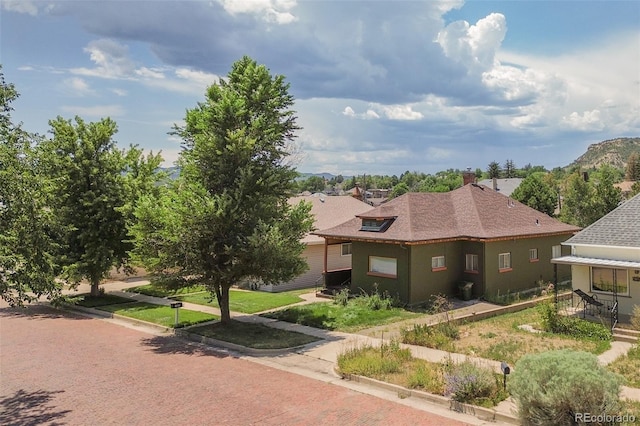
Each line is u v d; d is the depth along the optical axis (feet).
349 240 81.15
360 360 41.93
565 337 52.60
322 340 53.52
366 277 77.61
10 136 38.58
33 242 38.91
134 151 86.94
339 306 70.85
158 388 38.42
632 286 61.11
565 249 93.66
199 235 55.31
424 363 41.78
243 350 50.42
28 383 40.22
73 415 33.19
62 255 76.69
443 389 35.32
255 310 70.95
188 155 59.31
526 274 83.56
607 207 131.85
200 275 59.47
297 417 32.19
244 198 57.88
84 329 62.69
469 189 89.20
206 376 41.50
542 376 29.04
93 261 77.77
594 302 60.13
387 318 63.98
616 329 52.75
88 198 78.28
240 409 33.73
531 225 87.10
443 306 68.13
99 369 43.93
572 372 27.84
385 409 33.50
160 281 58.49
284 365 44.80
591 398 27.37
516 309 69.56
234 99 57.67
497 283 77.66
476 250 76.54
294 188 62.80
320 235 83.97
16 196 37.52
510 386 30.91
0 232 36.78
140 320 66.33
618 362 43.09
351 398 35.76
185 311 71.92
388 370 40.40
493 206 87.20
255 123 57.11
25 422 32.14
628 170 377.91
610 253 62.90
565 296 78.18
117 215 79.97
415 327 52.24
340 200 119.34
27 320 69.00
